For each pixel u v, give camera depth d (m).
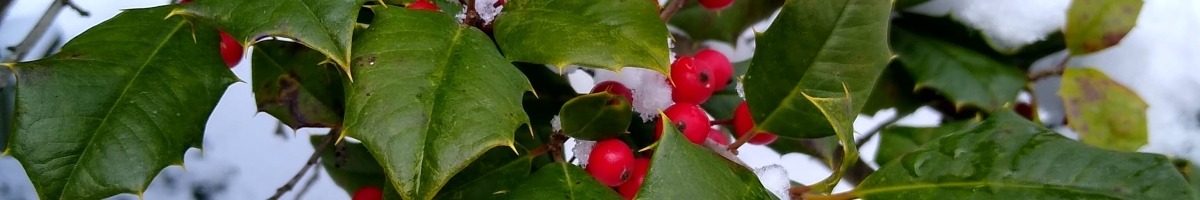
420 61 0.14
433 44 0.14
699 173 0.14
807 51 0.17
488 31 0.17
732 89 0.23
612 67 0.14
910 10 0.24
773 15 0.26
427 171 0.13
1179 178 0.17
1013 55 0.24
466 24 0.16
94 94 0.16
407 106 0.13
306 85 0.19
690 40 0.26
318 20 0.14
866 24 0.17
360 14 0.18
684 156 0.14
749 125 0.20
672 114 0.18
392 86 0.14
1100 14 0.23
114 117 0.16
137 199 0.32
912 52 0.24
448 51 0.14
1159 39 0.26
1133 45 0.26
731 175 0.15
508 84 0.14
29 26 0.32
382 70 0.14
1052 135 0.18
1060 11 0.23
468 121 0.13
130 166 0.15
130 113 0.16
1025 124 0.19
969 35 0.24
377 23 0.15
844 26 0.17
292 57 0.19
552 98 0.19
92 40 0.16
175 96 0.16
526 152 0.18
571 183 0.16
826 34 0.17
